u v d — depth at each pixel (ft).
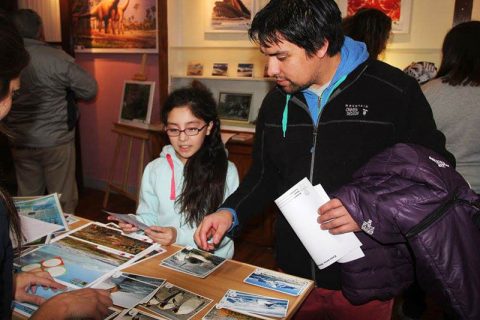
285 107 4.23
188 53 11.42
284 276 3.74
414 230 3.18
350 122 3.89
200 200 5.01
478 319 3.12
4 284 2.69
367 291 3.77
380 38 6.11
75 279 3.57
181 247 4.25
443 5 8.52
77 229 4.61
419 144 3.81
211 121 5.13
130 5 12.53
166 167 5.30
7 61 2.34
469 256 3.16
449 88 5.40
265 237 10.25
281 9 3.38
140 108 11.98
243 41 10.66
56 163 9.79
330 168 3.97
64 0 13.19
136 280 3.58
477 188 5.43
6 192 2.96
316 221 3.64
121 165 13.97
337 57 3.85
